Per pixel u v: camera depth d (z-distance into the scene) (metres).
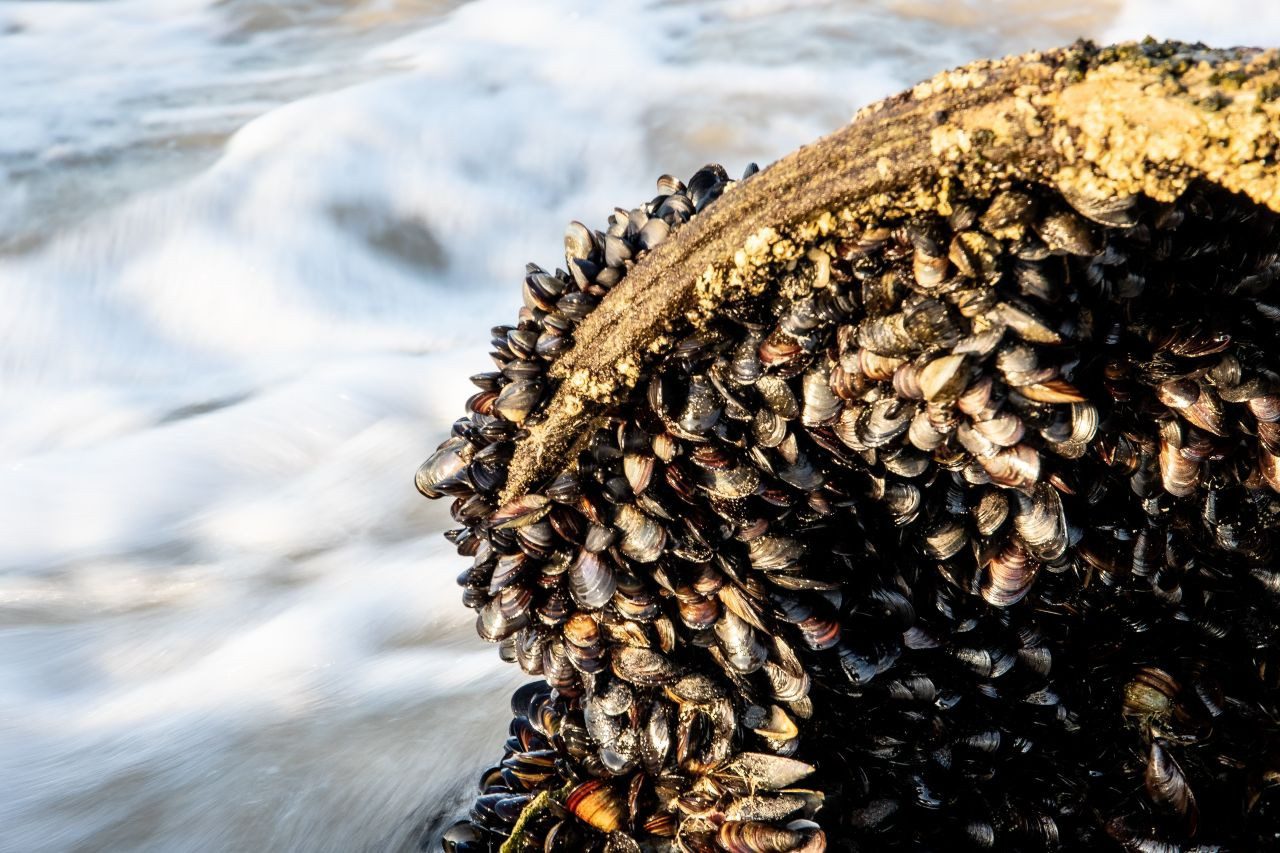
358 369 10.33
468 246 12.85
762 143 14.57
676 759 2.99
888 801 3.08
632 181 13.95
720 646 2.86
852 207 2.35
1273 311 2.48
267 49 17.83
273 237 12.27
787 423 2.66
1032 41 16.56
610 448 2.80
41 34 18.59
